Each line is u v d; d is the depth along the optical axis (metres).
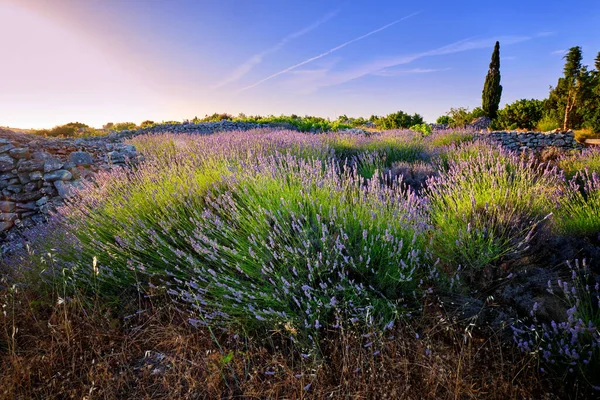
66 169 6.42
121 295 2.95
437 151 8.69
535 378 1.90
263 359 2.22
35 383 2.15
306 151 7.19
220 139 9.08
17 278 3.19
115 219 3.63
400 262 2.52
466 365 2.00
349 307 2.42
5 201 5.49
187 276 2.93
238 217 3.16
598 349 1.91
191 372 2.17
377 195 3.27
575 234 3.41
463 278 2.70
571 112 21.17
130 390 2.08
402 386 1.87
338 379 2.02
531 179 4.21
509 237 2.95
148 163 5.62
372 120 33.12
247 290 2.56
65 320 2.43
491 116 30.30
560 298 2.31
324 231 2.77
